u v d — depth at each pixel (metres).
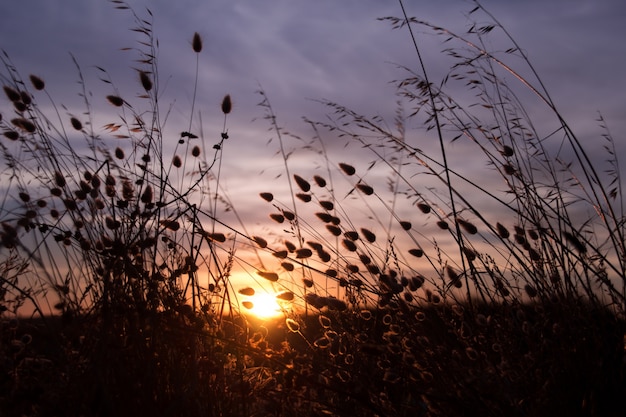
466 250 2.94
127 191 3.22
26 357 2.67
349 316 2.93
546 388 2.36
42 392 2.45
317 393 2.75
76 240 3.12
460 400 2.40
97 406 2.29
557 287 2.75
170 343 2.71
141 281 2.95
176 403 2.45
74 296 2.88
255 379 2.92
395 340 2.67
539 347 2.59
